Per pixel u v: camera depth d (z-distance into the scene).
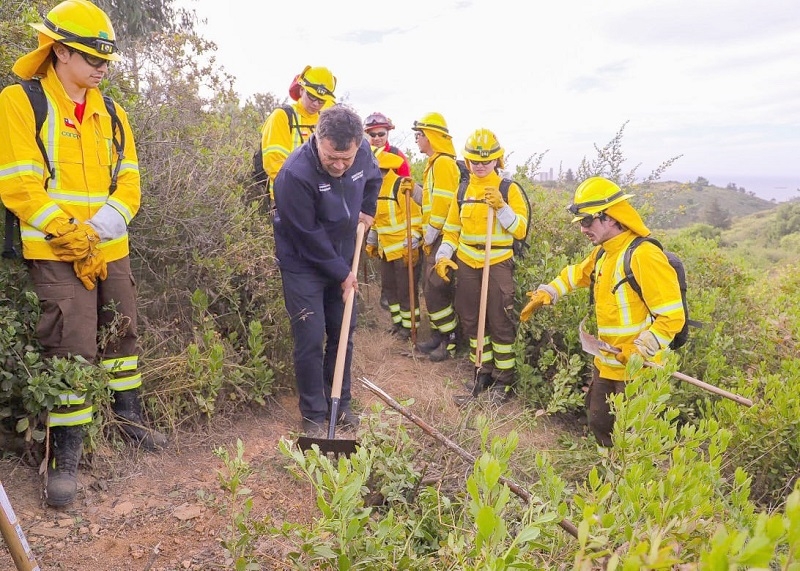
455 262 5.62
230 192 4.81
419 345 6.05
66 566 2.81
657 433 2.62
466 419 4.16
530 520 2.33
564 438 4.58
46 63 3.13
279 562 2.77
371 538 2.31
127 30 11.48
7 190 3.04
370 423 3.32
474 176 5.21
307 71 5.00
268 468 3.72
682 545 2.12
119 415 3.63
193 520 3.19
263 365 4.35
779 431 4.04
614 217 3.85
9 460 3.35
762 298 6.55
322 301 4.14
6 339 3.12
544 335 5.41
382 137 6.02
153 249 4.32
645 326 3.91
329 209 3.86
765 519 1.25
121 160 3.41
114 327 3.49
